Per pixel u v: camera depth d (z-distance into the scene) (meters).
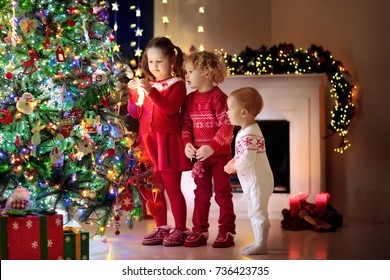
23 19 3.33
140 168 4.08
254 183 3.71
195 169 4.06
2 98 3.42
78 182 3.62
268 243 4.10
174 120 4.18
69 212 3.75
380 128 5.17
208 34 6.05
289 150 5.25
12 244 2.95
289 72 5.32
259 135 3.75
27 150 3.46
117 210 3.83
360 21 5.36
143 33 5.94
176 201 4.15
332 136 5.69
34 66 3.39
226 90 5.29
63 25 3.59
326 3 5.73
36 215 3.06
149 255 3.68
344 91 5.31
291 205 4.80
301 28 6.02
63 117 3.57
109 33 3.94
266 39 6.17
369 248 3.92
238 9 6.12
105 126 3.76
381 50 5.14
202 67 4.10
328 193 5.41
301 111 5.24
